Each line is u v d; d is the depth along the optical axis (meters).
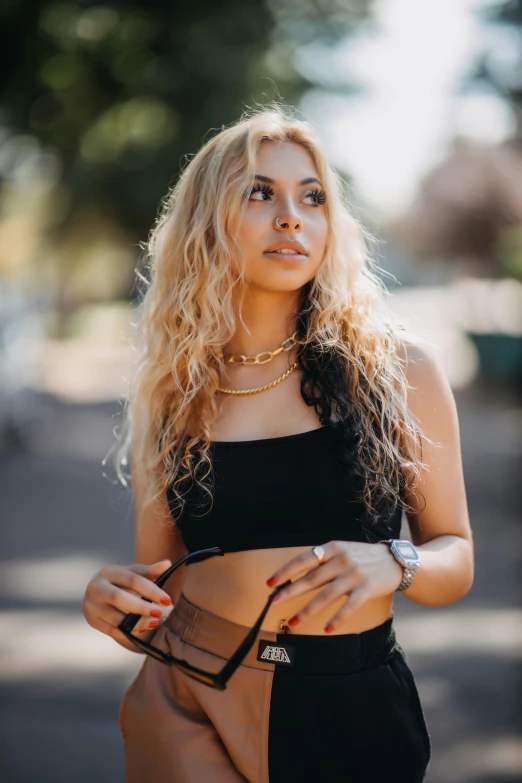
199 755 1.91
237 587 1.93
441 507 2.01
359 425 1.92
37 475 11.23
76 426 15.19
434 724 4.02
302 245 2.02
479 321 22.45
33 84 16.84
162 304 2.22
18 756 3.74
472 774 3.56
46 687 4.55
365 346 2.01
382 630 1.93
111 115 17.88
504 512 8.56
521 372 18.38
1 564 7.05
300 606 1.88
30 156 18.47
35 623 5.64
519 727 3.96
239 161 2.06
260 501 1.91
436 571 1.87
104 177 18.11
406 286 45.69
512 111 18.45
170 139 17.09
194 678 1.86
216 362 2.10
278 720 1.85
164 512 2.19
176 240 2.21
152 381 2.20
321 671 1.86
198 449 2.01
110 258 24.20
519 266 22.69
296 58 17.27
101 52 16.92
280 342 2.08
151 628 1.96
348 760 1.85
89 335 29.53
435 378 2.02
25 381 13.32
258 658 1.88
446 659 4.80
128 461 2.51
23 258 23.97
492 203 28.55
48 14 16.05
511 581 6.32
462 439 13.12
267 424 1.99
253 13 16.69
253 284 2.07
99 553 7.31
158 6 16.77
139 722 2.01
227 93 16.36
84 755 3.76
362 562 1.76
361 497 1.89
